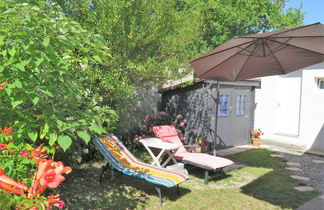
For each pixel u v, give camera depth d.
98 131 2.33
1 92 2.00
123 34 5.97
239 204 4.55
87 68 5.28
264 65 4.93
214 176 5.84
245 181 5.80
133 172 4.61
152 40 6.47
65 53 2.72
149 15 6.52
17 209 1.23
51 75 2.47
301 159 7.86
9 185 1.24
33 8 2.09
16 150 2.24
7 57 2.21
